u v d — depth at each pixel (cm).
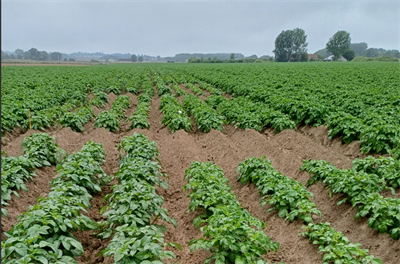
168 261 571
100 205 762
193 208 662
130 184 659
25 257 414
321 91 1847
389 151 884
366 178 660
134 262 433
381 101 1451
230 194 671
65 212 543
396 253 532
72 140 1230
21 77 3053
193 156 1032
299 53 12062
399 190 702
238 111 1439
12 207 681
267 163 815
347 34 11750
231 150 1076
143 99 2045
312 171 791
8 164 768
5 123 1226
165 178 945
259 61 10481
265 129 1351
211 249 536
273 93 1897
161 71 4912
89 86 2512
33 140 951
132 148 943
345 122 1091
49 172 909
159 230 590
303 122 1359
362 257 525
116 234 503
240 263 464
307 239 595
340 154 1004
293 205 661
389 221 562
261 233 504
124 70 4828
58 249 471
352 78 2773
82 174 740
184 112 1513
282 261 569
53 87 2220
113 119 1380
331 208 709
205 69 4884
